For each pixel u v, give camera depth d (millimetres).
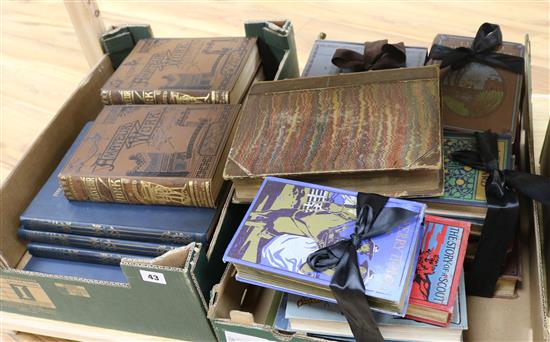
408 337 799
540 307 809
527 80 989
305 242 782
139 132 1051
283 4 2033
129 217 986
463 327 767
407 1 1959
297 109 942
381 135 859
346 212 812
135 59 1247
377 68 1078
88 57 1365
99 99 1315
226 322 859
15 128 1728
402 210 784
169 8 2102
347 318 756
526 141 1025
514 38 1733
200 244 863
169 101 1137
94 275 1025
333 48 1207
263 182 870
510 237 825
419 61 1124
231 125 1032
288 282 771
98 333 1047
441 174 841
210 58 1213
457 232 826
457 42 1132
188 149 997
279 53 1273
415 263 772
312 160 856
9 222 1063
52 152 1174
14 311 1108
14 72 1938
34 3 2301
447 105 999
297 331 824
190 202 963
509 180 841
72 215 1014
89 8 1291
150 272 857
